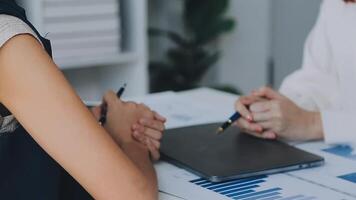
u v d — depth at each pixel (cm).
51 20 265
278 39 410
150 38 385
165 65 376
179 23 388
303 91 184
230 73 407
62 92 96
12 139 104
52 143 96
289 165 131
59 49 270
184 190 120
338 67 179
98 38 279
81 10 271
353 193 118
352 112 159
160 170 132
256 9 404
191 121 168
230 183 124
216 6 370
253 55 409
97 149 97
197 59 380
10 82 95
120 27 294
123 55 290
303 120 155
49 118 95
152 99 193
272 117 152
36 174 105
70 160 97
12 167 104
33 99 95
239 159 133
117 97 145
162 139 148
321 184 123
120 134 136
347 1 177
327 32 183
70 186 115
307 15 410
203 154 137
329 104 180
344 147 152
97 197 99
